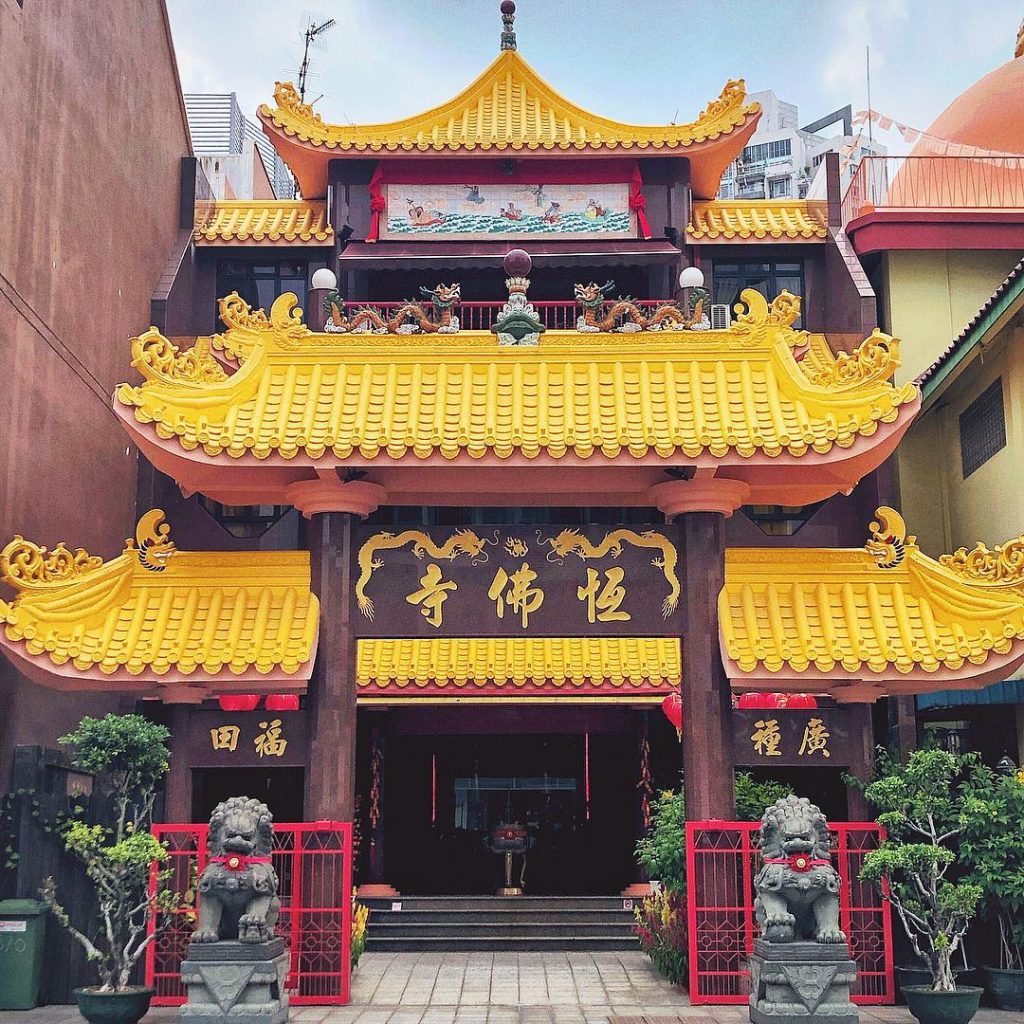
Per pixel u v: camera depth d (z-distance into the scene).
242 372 13.74
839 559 13.92
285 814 21.42
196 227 22.59
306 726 13.55
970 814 12.74
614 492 14.42
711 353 14.05
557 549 13.91
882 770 13.91
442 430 13.20
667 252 21.77
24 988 12.89
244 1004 11.19
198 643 13.13
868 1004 13.09
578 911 19.33
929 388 20.12
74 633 12.95
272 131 21.56
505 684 18.59
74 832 12.18
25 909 12.98
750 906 12.98
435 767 22.66
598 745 22.59
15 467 14.90
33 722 15.20
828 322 22.31
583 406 13.64
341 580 13.68
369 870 20.86
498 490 14.29
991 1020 12.41
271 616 13.56
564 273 23.48
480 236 22.08
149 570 13.76
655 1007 12.94
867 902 13.48
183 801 13.43
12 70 14.93
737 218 23.11
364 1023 11.91
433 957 17.38
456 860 22.36
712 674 13.58
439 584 13.79
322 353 14.05
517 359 14.02
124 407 12.91
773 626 13.45
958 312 21.73
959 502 20.34
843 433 12.91
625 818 22.20
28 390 15.36
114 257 18.95
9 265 14.76
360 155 21.88
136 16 20.16
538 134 22.02
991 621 13.11
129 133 19.77
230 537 20.58
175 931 13.07
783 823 11.61
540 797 22.61
